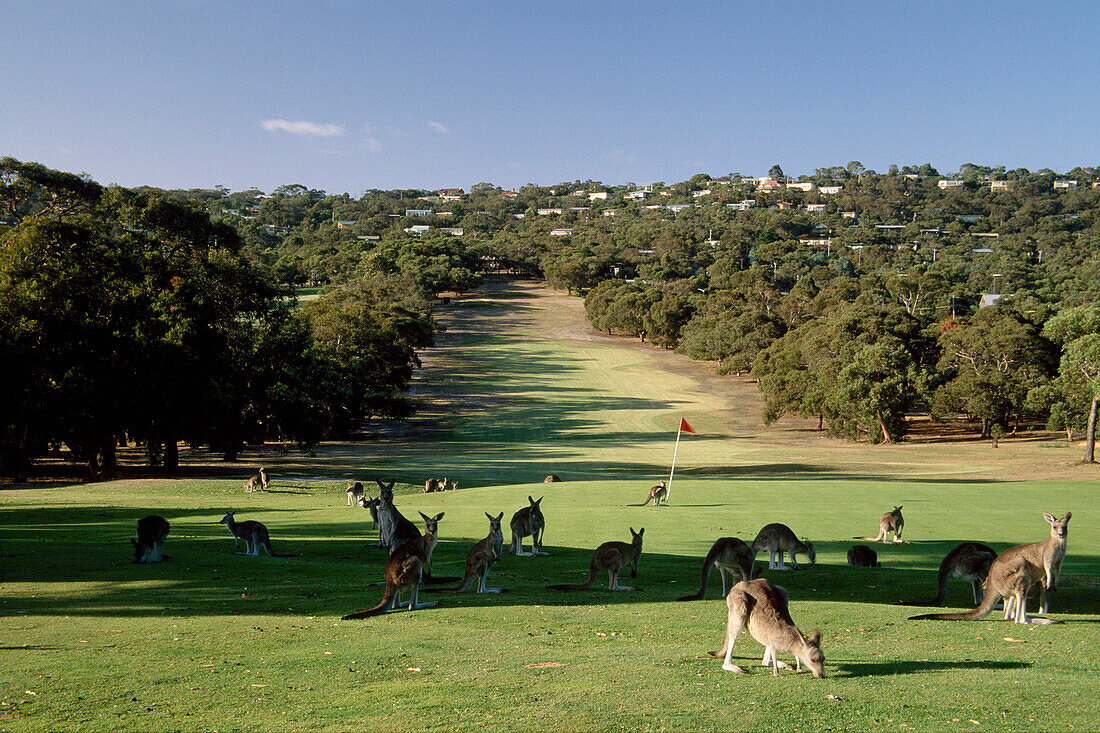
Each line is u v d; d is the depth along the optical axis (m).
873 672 9.60
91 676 9.53
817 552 21.33
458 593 14.90
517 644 11.16
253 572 16.81
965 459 61.50
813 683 9.12
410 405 87.56
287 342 54.91
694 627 12.23
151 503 32.44
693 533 24.09
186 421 46.28
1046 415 81.31
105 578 16.05
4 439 41.75
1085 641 11.34
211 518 27.89
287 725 7.88
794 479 46.41
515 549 20.22
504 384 121.38
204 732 7.68
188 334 45.28
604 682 9.22
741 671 9.66
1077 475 47.59
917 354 88.19
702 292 185.38
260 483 37.56
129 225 56.91
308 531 24.78
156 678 9.46
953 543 22.50
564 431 88.31
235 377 49.34
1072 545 21.73
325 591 14.88
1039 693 8.68
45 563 17.72
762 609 9.68
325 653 10.63
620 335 171.62
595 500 33.56
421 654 10.59
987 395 71.56
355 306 97.38
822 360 85.25
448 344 156.38
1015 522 26.58
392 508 19.38
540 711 8.16
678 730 7.57
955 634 11.80
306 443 57.22
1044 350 77.56
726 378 128.25
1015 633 11.86
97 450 47.09
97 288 45.34
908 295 162.25
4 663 10.07
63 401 41.94
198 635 11.59
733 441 81.06
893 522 22.77
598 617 12.91
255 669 9.86
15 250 44.78
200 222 59.38
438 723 7.86
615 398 111.81
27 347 41.88
